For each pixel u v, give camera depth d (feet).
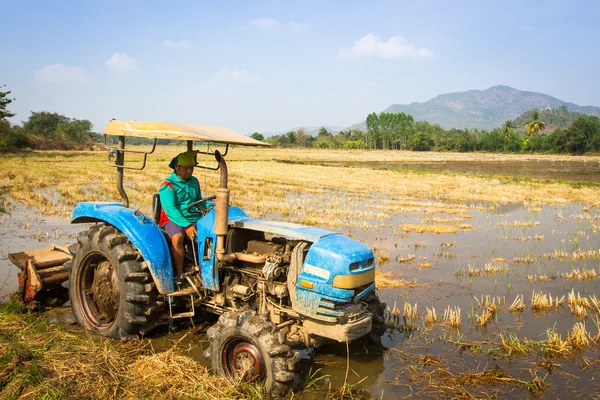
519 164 169.99
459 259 30.19
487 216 49.14
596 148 285.02
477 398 13.26
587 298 22.68
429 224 43.29
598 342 17.17
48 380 12.57
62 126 268.82
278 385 12.53
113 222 16.42
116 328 16.03
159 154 168.35
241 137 16.93
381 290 23.38
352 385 13.93
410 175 101.30
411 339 17.43
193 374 13.38
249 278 15.35
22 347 14.24
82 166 103.55
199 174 90.84
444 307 21.03
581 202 62.59
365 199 59.93
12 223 37.63
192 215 16.74
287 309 14.56
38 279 17.90
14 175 76.95
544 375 14.70
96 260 17.46
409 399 13.16
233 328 13.28
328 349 16.51
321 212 47.50
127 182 70.03
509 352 16.19
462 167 146.51
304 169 114.01
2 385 12.37
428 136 391.45
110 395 12.31
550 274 27.12
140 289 15.49
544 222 46.01
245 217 16.61
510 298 22.57
